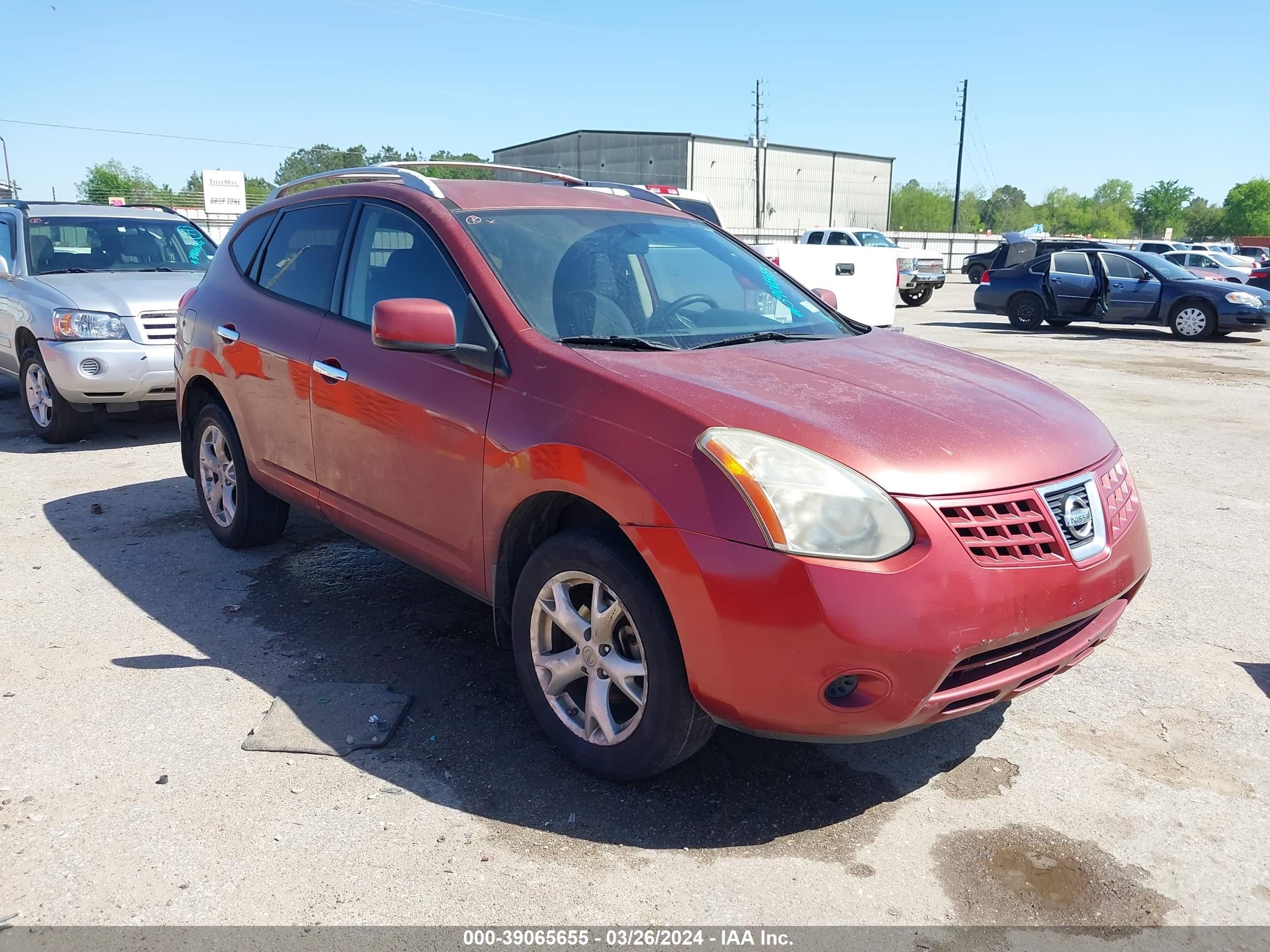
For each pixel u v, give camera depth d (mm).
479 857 2662
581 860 2660
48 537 5312
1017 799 2979
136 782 2980
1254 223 114438
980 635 2518
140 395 7266
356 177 4312
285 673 3727
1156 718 3469
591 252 3658
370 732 3281
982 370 3477
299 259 4363
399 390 3502
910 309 23625
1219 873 2631
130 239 8594
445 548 3441
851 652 2443
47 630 4090
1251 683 3730
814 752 3238
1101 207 119500
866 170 67438
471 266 3400
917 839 2779
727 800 2953
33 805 2852
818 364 3229
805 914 2467
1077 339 16453
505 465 3070
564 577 2994
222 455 4988
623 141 57406
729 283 3912
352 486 3869
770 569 2477
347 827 2781
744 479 2527
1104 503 2898
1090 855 2705
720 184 57938
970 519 2562
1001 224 110000
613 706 3107
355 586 4621
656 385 2838
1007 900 2525
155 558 4980
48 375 7270
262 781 2998
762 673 2521
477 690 3615
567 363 3029
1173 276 16266
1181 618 4352
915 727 2596
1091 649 2939
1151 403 9898
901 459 2594
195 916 2414
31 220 8227
